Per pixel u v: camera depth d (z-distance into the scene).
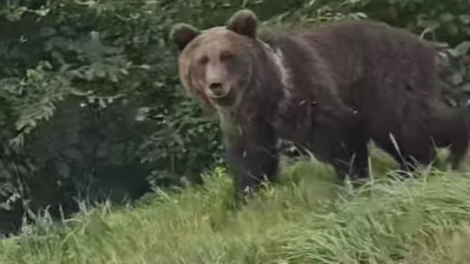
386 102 12.32
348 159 12.05
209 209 12.27
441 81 13.71
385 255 9.66
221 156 15.99
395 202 10.25
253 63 11.35
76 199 17.09
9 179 17.80
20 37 18.28
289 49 11.84
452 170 11.64
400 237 9.82
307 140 11.85
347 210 10.35
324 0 15.52
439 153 12.55
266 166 12.02
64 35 17.81
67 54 17.69
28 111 16.23
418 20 15.02
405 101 12.36
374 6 15.36
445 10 14.99
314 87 11.70
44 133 17.97
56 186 18.45
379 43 12.39
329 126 11.75
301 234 10.17
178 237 11.31
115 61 16.52
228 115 11.70
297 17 15.49
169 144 16.36
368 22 12.62
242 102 11.48
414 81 12.40
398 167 12.59
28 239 12.14
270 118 11.70
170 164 16.62
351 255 9.75
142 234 11.63
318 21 14.93
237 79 11.24
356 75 12.24
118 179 18.55
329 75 11.92
